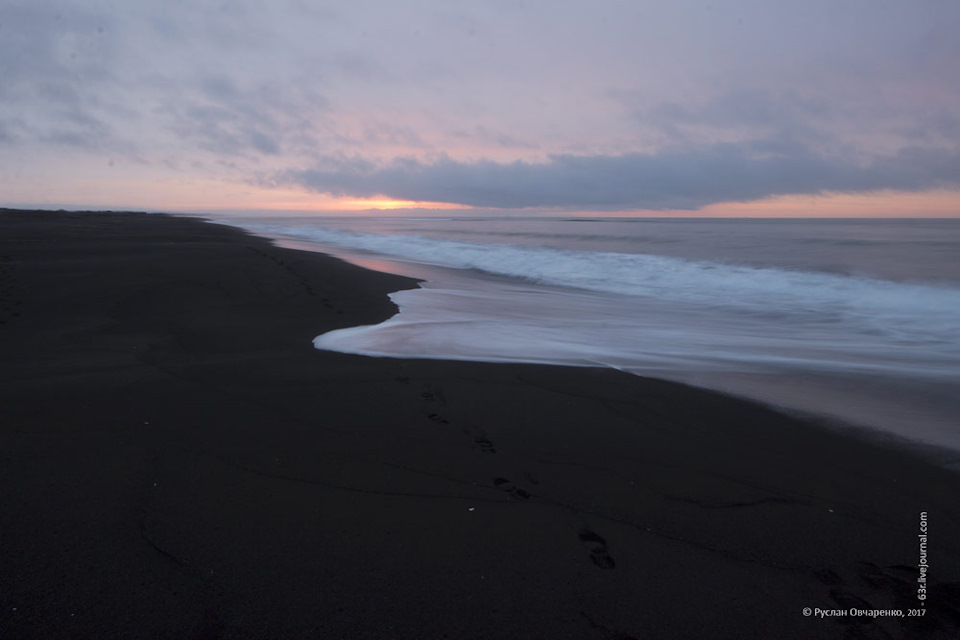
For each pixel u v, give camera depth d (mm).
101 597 2090
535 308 9242
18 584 2145
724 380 5227
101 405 4109
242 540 2479
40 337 6238
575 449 3598
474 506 2852
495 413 4191
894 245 20688
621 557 2463
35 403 4121
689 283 12352
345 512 2750
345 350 5918
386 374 5059
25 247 14922
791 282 11859
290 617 2027
